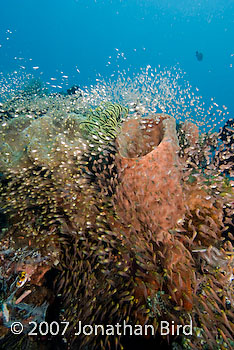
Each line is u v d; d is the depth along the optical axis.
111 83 2.31
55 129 1.63
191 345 0.73
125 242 0.98
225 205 1.11
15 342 0.90
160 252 0.89
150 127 1.35
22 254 1.05
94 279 0.95
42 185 1.29
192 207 1.07
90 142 1.46
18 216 1.24
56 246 1.10
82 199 1.22
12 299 0.94
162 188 0.97
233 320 0.81
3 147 1.46
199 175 1.12
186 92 1.90
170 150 0.98
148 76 2.16
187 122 1.52
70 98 2.30
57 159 1.38
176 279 0.85
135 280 0.89
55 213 1.22
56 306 1.00
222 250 0.90
